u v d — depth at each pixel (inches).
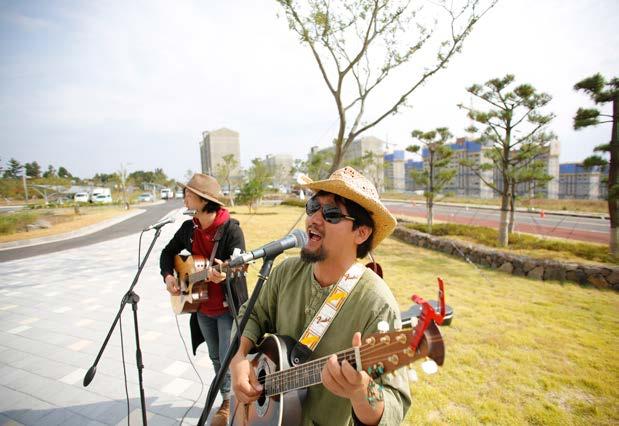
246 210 1037.2
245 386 57.6
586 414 106.8
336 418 51.0
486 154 383.6
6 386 128.1
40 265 352.5
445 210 1008.2
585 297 216.2
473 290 231.1
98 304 225.0
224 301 99.9
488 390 119.5
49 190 1819.6
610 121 274.7
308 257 53.3
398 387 44.1
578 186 1412.4
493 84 328.2
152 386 127.0
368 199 50.8
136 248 453.7
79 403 117.1
